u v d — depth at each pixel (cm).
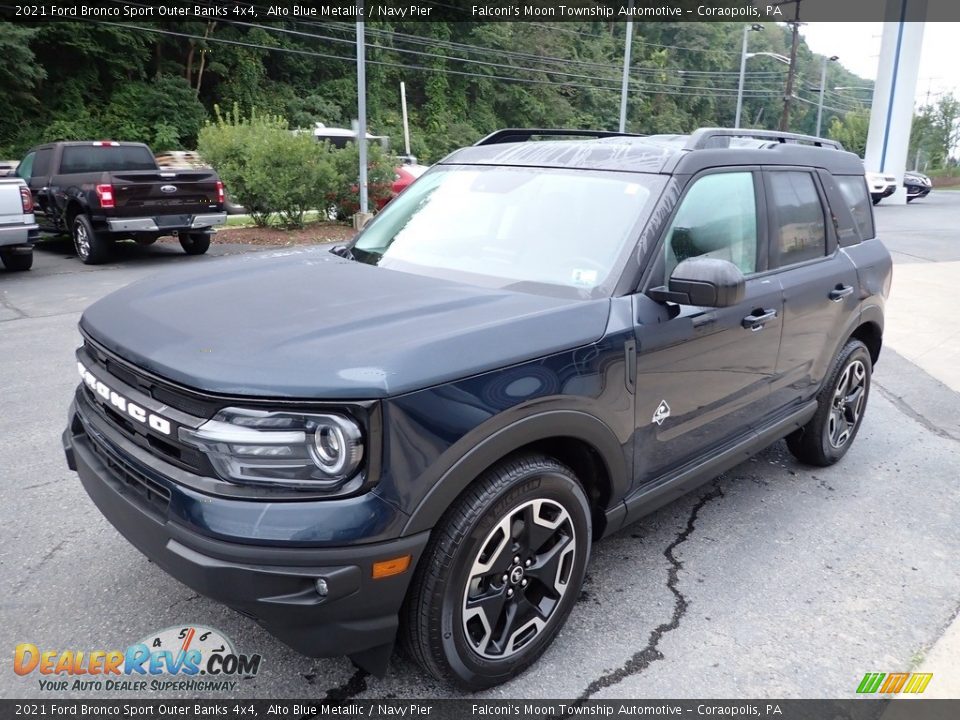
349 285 288
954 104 6888
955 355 746
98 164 1334
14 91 3528
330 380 209
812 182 411
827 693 269
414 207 370
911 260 1374
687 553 362
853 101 10675
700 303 277
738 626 305
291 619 214
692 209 319
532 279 300
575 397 256
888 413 579
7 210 1059
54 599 306
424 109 5731
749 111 8750
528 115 6369
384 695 261
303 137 1695
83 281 1053
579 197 325
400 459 214
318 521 208
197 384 213
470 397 228
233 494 212
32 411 521
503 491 241
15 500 388
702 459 341
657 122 7231
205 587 213
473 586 245
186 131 4209
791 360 385
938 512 412
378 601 221
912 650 294
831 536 382
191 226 1240
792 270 383
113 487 247
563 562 275
